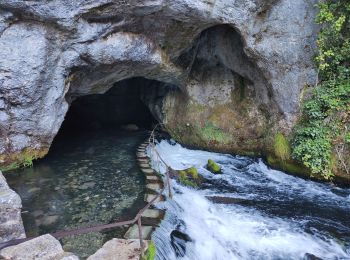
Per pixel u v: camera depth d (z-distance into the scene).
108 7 7.81
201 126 12.32
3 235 4.63
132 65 9.88
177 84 13.02
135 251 4.89
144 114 18.20
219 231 6.69
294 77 9.51
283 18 9.36
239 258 6.08
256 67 10.44
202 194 8.16
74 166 9.45
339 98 8.62
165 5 8.38
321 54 8.84
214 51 11.74
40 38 7.46
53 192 7.45
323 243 6.34
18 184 7.84
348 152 8.23
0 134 7.90
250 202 7.93
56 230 5.75
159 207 6.90
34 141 8.55
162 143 13.12
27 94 7.71
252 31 9.68
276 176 9.55
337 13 8.70
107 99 17.81
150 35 9.42
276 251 6.17
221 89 12.14
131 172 9.04
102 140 13.52
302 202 7.97
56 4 7.14
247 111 11.34
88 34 8.02
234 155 11.38
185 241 6.20
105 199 7.16
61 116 9.05
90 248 5.22
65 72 8.33
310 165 8.53
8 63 7.23
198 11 8.76
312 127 8.74
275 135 9.91
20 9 6.93
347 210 7.59
